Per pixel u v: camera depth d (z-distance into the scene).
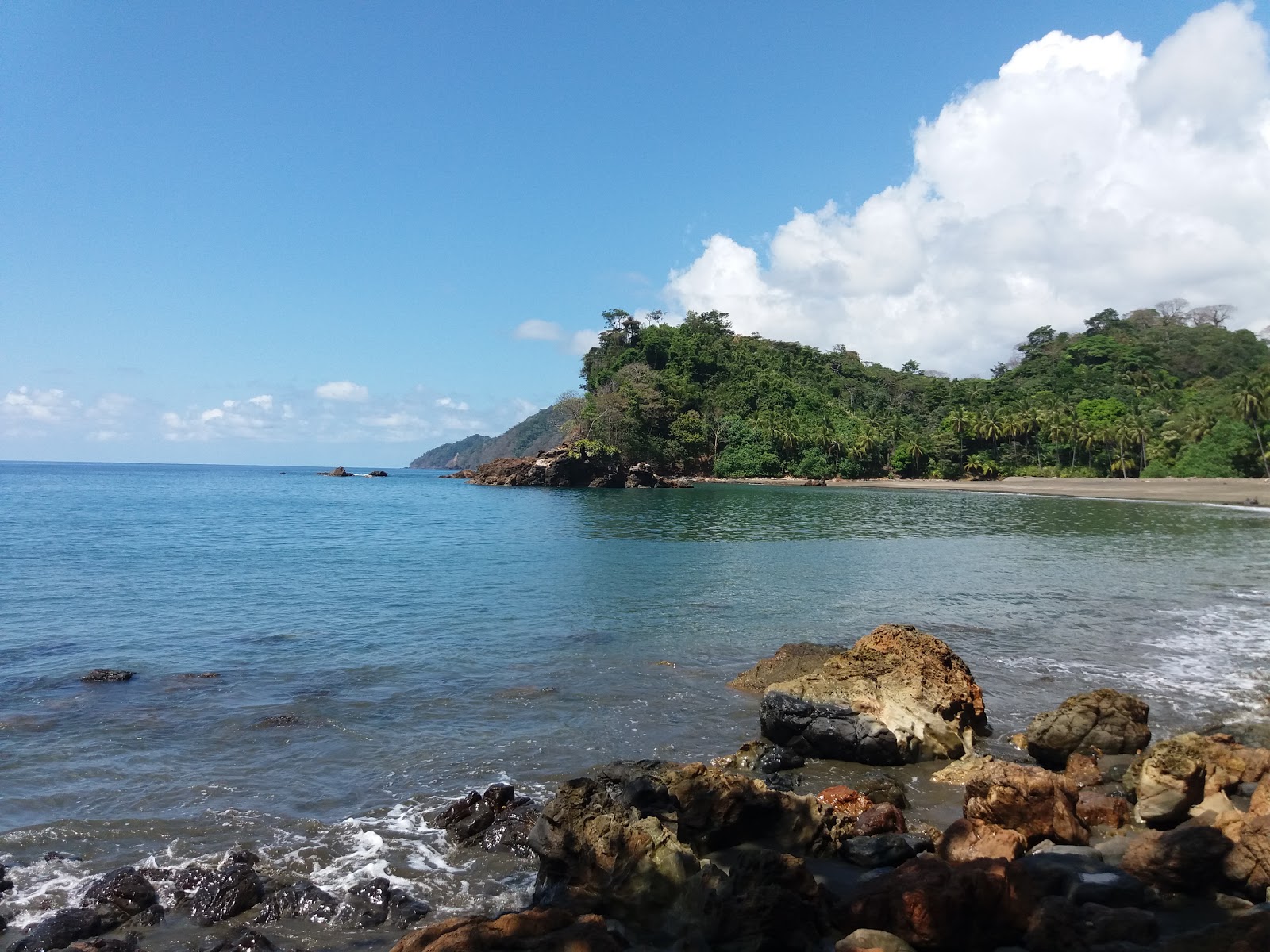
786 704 13.59
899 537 51.22
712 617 24.41
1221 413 117.81
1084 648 20.69
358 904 8.44
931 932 7.15
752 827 9.70
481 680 17.36
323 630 22.27
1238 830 8.45
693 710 15.49
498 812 10.52
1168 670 18.58
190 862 9.38
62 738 13.52
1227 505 83.75
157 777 11.92
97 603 26.16
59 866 9.24
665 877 7.96
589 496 105.31
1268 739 13.38
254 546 44.31
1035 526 59.97
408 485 153.50
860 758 13.08
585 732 14.10
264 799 11.19
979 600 27.81
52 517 63.66
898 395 191.88
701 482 146.12
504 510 77.94
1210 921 7.42
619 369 171.62
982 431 143.25
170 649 19.95
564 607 25.95
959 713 14.10
